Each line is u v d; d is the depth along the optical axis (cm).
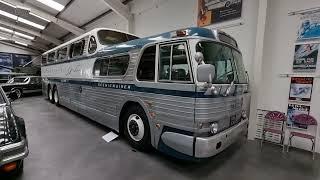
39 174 282
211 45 300
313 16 382
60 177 276
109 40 531
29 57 2338
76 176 279
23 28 1555
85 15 1096
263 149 399
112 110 429
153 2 732
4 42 2123
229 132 301
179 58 284
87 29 1261
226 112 304
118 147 387
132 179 274
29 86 1219
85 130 498
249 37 475
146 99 337
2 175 266
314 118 387
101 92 467
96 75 491
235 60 364
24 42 2047
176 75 287
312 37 385
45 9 1093
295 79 408
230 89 306
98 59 486
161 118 309
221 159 348
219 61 314
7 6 1130
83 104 567
